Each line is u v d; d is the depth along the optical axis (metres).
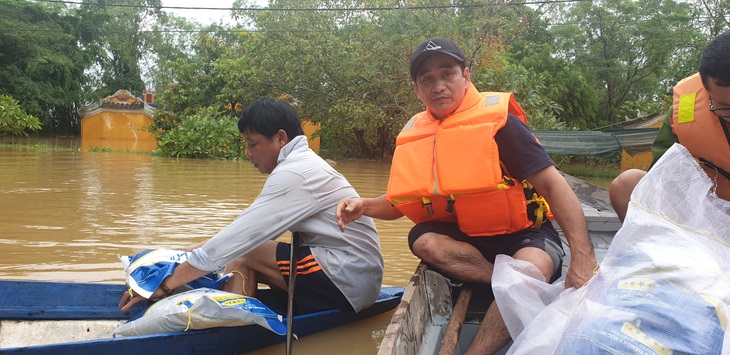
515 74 19.23
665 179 2.11
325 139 26.55
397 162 3.19
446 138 3.01
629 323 1.73
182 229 6.73
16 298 3.33
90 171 13.01
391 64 19.64
